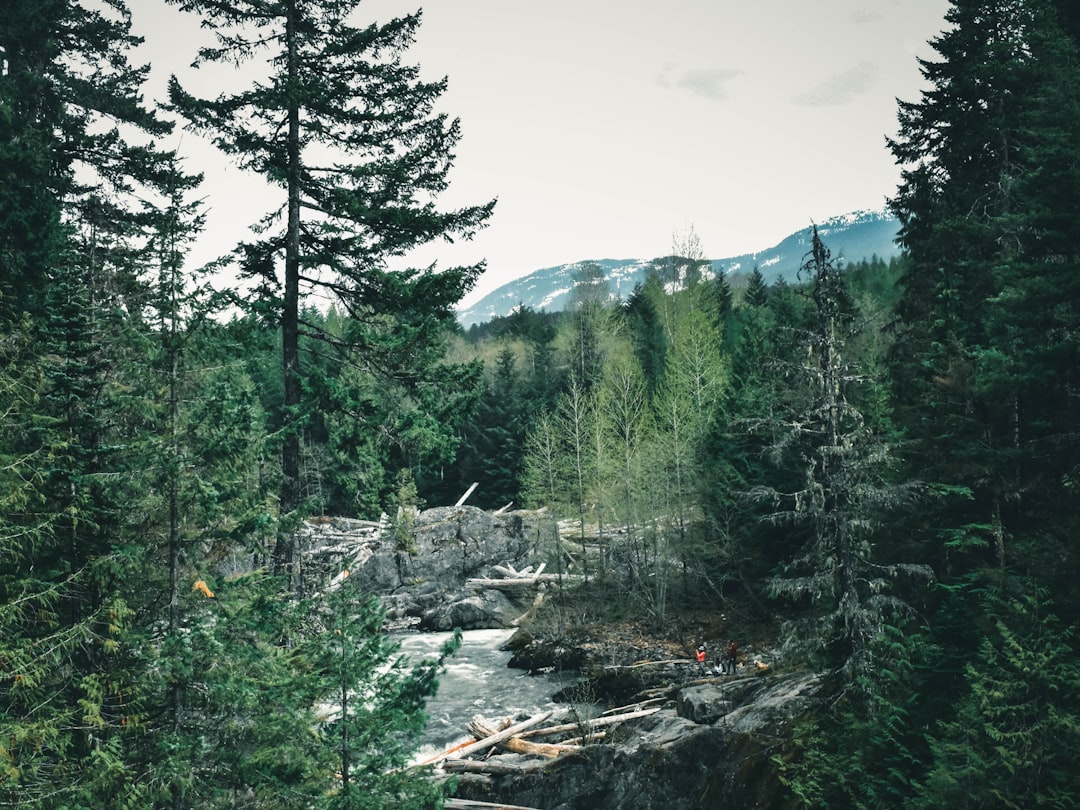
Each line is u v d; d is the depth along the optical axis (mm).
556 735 26172
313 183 16391
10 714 9992
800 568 29328
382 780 10953
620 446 44562
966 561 17906
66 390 10828
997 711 12508
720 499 34594
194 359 10805
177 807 10055
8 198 15141
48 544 10672
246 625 10609
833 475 16766
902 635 16281
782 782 16953
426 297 15656
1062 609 13961
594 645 35062
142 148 19625
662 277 76125
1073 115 15594
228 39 15703
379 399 16516
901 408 20094
